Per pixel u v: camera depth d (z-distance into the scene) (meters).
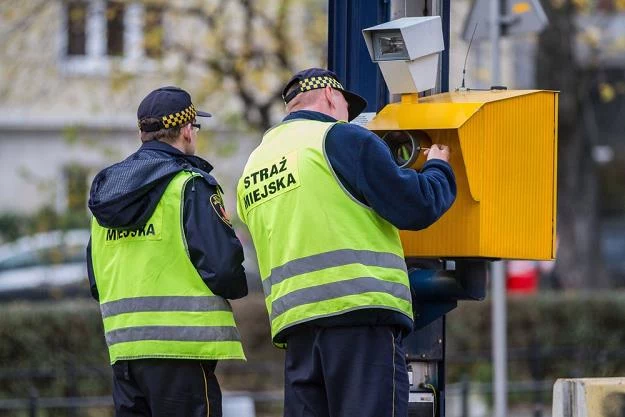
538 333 24.20
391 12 10.70
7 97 34.12
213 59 27.28
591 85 33.59
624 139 52.97
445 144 9.53
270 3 28.66
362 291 8.84
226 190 30.91
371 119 10.02
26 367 22.08
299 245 9.02
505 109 9.62
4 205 47.88
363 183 8.87
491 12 16.28
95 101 33.84
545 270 35.09
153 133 10.16
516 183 9.73
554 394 10.07
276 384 24.28
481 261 10.03
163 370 9.88
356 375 8.88
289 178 9.13
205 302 9.81
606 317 24.22
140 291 9.89
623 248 58.41
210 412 9.98
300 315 8.98
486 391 23.34
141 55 28.91
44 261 32.75
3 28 31.58
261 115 27.55
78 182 31.94
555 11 31.39
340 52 10.78
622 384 9.88
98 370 21.67
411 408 10.33
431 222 8.95
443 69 10.95
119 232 10.06
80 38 36.94
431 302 10.20
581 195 34.34
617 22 35.94
